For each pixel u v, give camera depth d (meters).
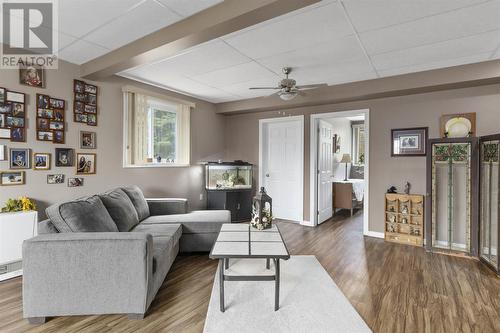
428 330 1.95
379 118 4.38
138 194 3.63
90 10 2.26
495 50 2.97
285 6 1.93
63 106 3.29
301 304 2.28
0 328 1.95
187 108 5.07
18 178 2.92
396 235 4.10
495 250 3.11
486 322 2.05
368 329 1.95
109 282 2.04
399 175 4.21
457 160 3.70
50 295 1.99
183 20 2.40
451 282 2.73
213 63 3.44
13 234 2.68
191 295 2.46
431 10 2.21
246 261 3.24
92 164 3.59
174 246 3.01
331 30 2.56
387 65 3.46
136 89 4.07
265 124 5.82
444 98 3.87
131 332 1.92
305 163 5.21
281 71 3.73
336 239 4.27
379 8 2.19
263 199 2.85
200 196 5.45
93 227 2.32
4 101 2.81
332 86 4.39
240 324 2.00
